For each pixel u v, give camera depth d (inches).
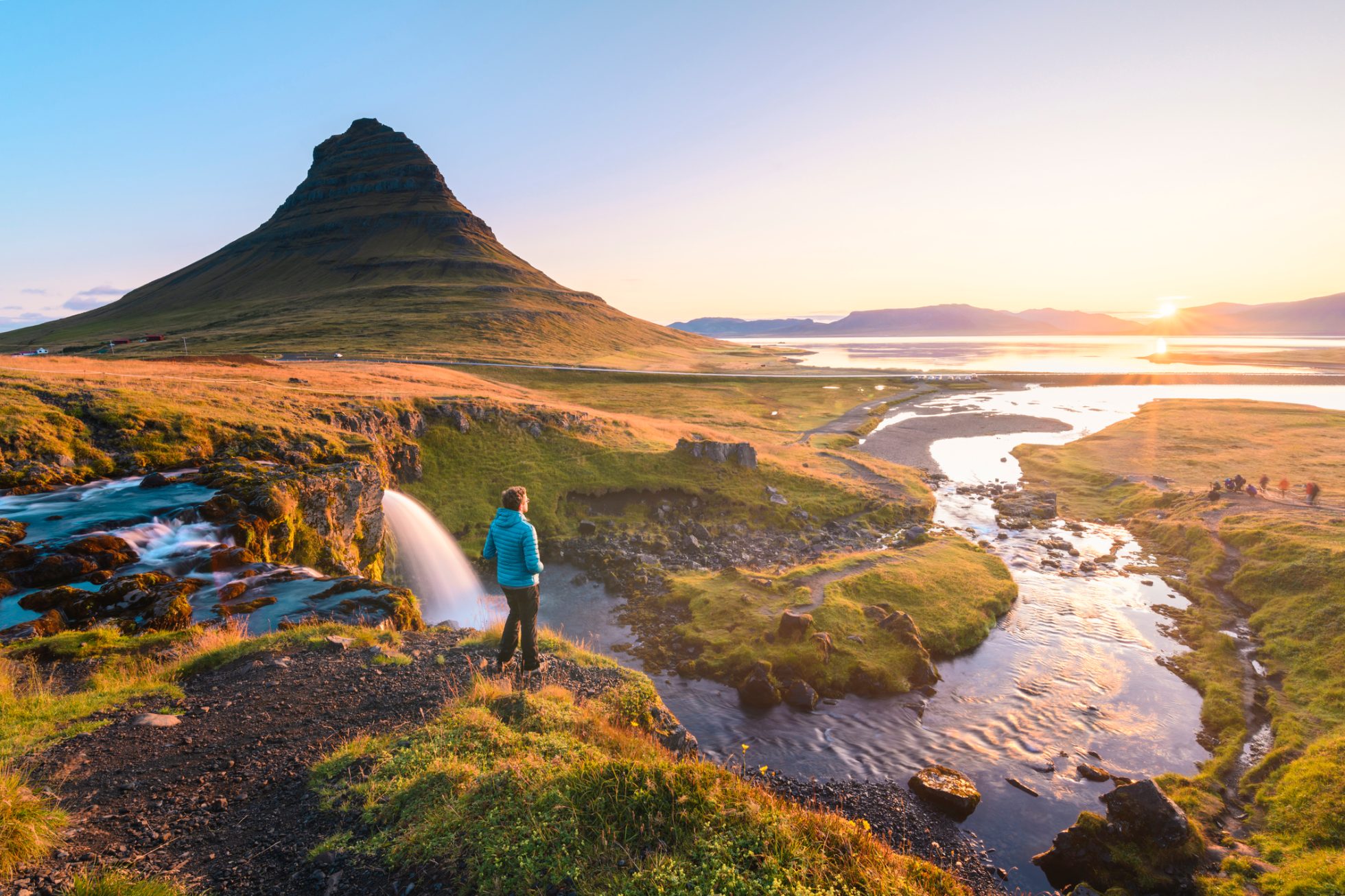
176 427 1301.7
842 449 3193.9
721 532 1902.1
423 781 255.4
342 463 1270.9
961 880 636.1
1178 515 1990.7
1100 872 625.9
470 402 2283.5
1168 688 1063.6
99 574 732.7
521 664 434.3
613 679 470.6
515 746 292.4
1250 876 611.8
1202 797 758.5
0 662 438.9
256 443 1347.2
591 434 2429.9
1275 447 3006.9
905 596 1373.0
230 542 899.4
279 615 662.5
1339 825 660.7
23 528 818.8
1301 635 1159.6
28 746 308.0
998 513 2178.9
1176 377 7057.1
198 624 628.1
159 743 320.8
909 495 2266.2
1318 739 858.8
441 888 202.2
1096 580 1558.8
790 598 1362.0
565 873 201.6
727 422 3695.9
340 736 328.8
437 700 374.6
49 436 1137.4
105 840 231.3
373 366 3528.5
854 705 1006.4
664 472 2167.8
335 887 206.2
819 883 204.4
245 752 311.1
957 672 1122.7
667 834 221.3
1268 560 1482.5
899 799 764.6
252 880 210.5
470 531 1771.7
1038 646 1224.8
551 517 1889.8
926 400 5265.8
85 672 455.8
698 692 1052.5
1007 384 6422.2
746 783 260.7
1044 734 924.6
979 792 782.5
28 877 201.3
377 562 1290.6
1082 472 2677.2
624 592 1480.1
